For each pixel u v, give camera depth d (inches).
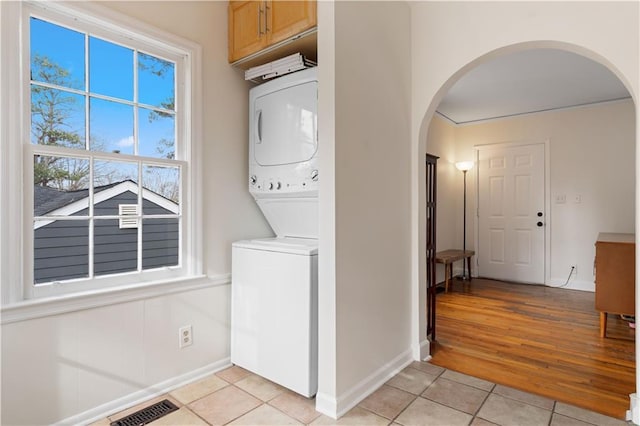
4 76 60.0
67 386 66.7
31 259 64.0
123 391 74.4
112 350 72.5
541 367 95.7
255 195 98.3
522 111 195.3
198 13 88.0
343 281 74.7
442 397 80.0
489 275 212.8
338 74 73.6
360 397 78.8
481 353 105.3
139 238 79.0
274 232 109.1
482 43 87.8
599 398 79.9
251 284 88.4
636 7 69.0
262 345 85.8
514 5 83.0
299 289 78.6
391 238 91.4
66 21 68.4
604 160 179.3
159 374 80.3
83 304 68.3
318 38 75.1
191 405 76.4
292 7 81.0
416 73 99.2
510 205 205.6
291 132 88.4
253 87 101.3
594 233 182.1
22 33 62.9
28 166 63.4
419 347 99.5
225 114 94.7
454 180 219.1
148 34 78.1
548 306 154.8
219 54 93.2
